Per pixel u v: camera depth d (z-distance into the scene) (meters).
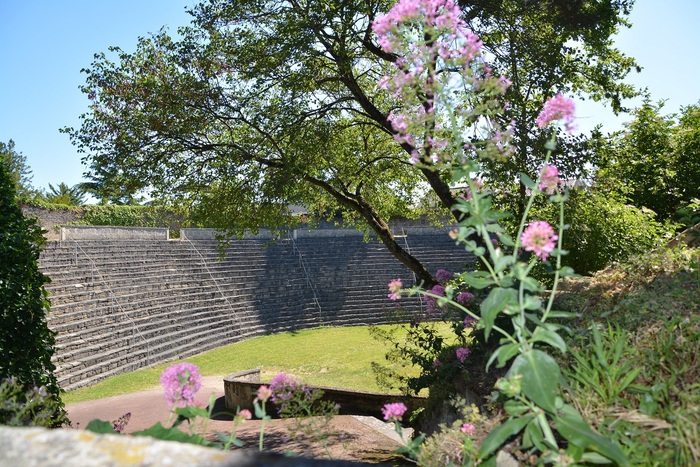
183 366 2.84
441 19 3.22
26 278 7.73
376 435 10.50
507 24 11.02
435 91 3.23
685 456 2.36
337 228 40.31
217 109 12.71
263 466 1.49
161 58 12.82
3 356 7.16
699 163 17.25
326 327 31.72
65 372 17.89
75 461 1.43
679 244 6.25
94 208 33.84
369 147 15.34
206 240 33.97
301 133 11.72
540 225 2.58
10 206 7.97
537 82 10.65
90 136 12.56
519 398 2.61
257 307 31.22
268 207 12.55
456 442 3.59
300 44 10.41
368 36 11.15
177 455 1.48
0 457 1.46
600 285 5.82
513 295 2.54
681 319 3.71
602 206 12.45
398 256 13.34
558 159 9.96
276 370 20.48
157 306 25.48
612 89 11.61
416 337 8.48
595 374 3.12
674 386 2.89
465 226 2.76
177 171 12.91
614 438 2.59
